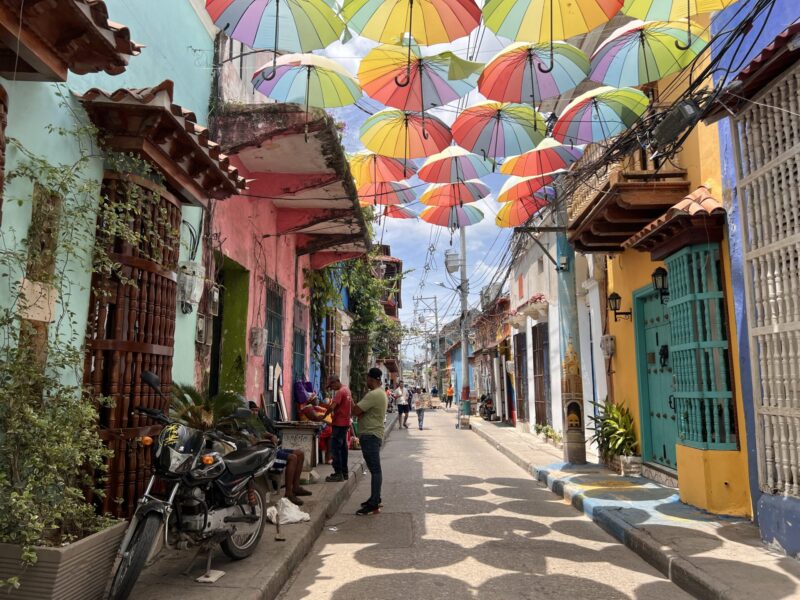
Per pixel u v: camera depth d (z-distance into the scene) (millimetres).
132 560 3529
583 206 10602
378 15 4992
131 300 4531
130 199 4352
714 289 6824
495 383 26766
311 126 6805
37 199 3734
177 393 5191
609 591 4695
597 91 7137
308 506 7094
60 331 3984
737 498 6566
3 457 3230
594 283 11859
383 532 6594
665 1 5500
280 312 10172
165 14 5773
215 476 4332
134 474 4465
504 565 5355
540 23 5004
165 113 4270
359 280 17078
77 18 3111
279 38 5371
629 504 7242
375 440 7672
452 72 5844
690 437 7035
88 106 4227
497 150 7855
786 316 5262
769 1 5090
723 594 4203
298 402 10852
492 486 9703
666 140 6148
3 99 3252
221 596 3967
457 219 10688
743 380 6227
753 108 5684
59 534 3557
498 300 24000
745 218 5859
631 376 9859
